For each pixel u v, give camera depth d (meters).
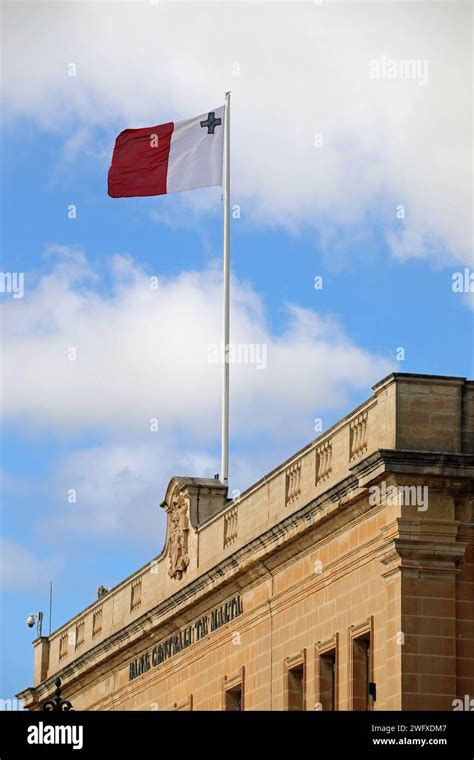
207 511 71.62
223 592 67.31
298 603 61.22
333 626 58.34
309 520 59.34
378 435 55.72
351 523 57.34
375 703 54.84
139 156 77.31
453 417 54.56
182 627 72.12
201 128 77.69
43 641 92.38
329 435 59.53
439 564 53.81
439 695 53.09
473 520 54.12
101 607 83.38
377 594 55.34
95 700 83.56
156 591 75.62
